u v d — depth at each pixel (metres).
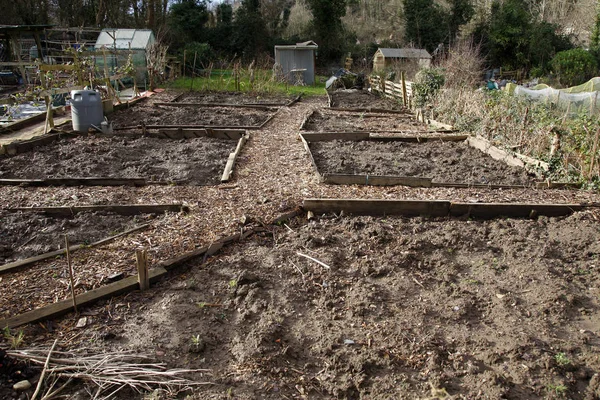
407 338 3.33
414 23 29.23
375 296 3.82
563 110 10.27
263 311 3.59
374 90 19.12
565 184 6.49
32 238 4.53
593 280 4.18
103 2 25.78
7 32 17.78
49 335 3.14
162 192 5.89
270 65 27.17
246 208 5.38
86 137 8.82
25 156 7.41
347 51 31.23
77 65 10.91
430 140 9.23
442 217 5.41
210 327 3.36
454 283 4.10
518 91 12.00
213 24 31.61
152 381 2.77
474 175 6.96
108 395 2.66
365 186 6.30
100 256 4.19
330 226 5.06
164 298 3.66
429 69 13.86
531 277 4.18
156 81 19.34
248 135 9.19
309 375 2.96
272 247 4.59
